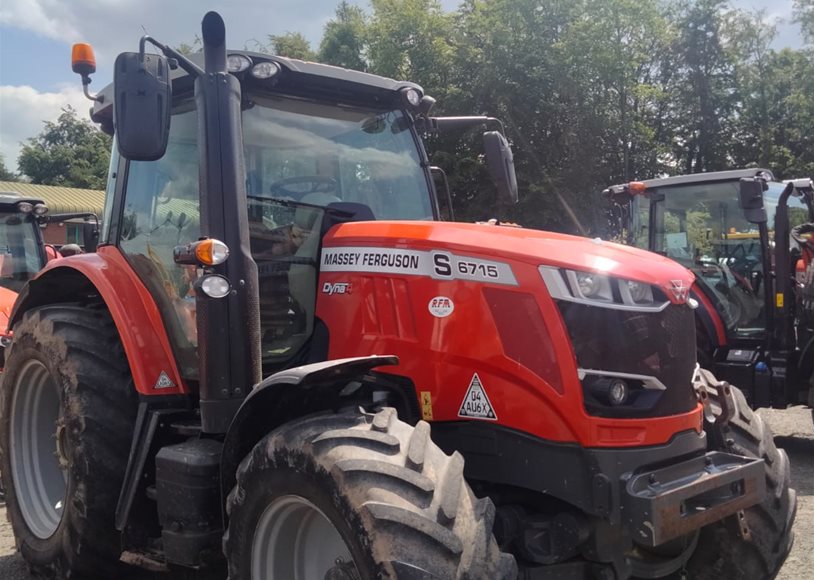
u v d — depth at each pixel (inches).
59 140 1937.7
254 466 106.0
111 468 139.3
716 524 131.3
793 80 1112.2
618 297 114.6
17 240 348.2
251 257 124.1
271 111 145.3
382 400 119.2
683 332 121.0
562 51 778.8
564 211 776.3
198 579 151.8
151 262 146.3
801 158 1137.4
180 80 144.7
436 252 122.3
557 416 111.4
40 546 152.3
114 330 150.9
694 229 310.5
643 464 110.9
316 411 113.7
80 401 140.9
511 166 167.2
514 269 116.2
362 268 129.3
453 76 810.2
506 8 797.2
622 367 113.0
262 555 107.7
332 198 147.9
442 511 92.0
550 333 112.3
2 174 2094.0
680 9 1077.1
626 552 117.0
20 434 166.1
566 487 110.7
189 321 137.3
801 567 166.9
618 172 842.8
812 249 275.6
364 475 94.3
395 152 160.1
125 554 133.0
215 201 121.4
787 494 135.3
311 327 135.9
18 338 160.9
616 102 823.7
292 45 1089.4
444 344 119.7
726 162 1119.6
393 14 828.0
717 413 134.2
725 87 1117.7
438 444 121.0
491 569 90.7
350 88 152.1
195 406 140.0
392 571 87.8
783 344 274.1
